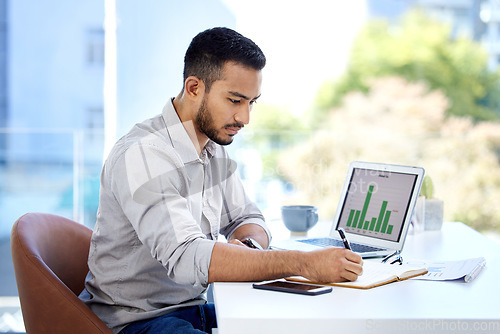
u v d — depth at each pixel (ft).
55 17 30.76
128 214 4.28
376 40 32.83
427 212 6.23
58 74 30.96
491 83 33.32
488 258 4.87
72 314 4.22
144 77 15.57
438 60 33.17
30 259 4.27
